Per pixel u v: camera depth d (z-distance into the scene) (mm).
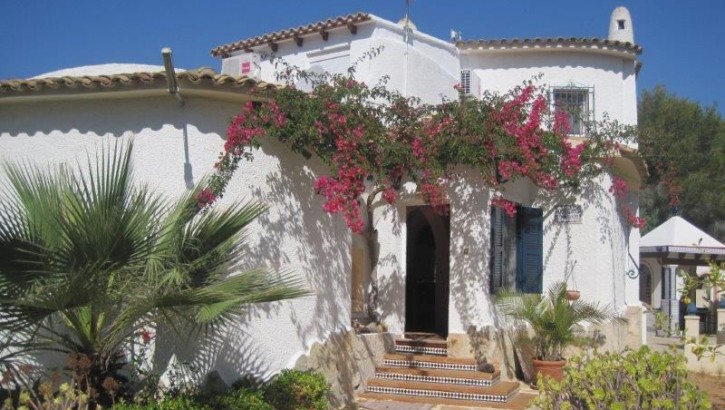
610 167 16172
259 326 10289
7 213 8461
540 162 13336
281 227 10742
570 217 16375
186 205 9055
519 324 15031
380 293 14594
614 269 16703
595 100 19391
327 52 18219
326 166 11711
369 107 11695
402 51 16609
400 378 13039
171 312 8352
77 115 10344
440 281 16422
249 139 9938
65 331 8539
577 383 6758
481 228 13891
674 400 6383
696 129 39562
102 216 7586
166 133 10000
